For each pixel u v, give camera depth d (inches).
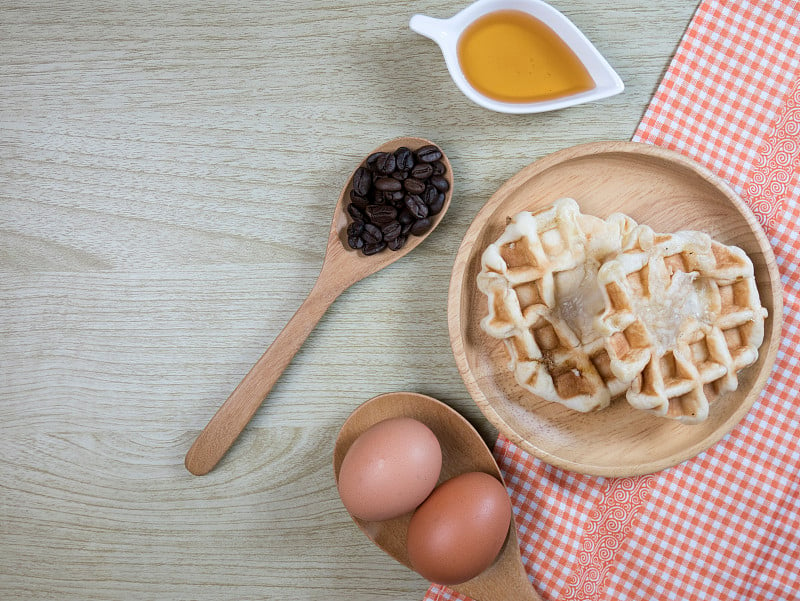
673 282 19.2
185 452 22.0
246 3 21.2
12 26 21.6
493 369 20.7
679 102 20.4
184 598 22.1
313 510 21.7
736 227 20.2
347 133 21.2
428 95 21.0
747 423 20.6
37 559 22.4
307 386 21.5
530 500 21.0
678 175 20.2
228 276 21.6
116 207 21.8
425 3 20.8
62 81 21.6
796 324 20.4
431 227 20.4
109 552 22.3
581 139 20.8
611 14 20.6
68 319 22.0
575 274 19.5
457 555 19.3
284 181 21.4
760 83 20.2
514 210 20.6
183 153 21.6
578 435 20.6
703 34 20.2
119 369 22.0
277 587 21.9
